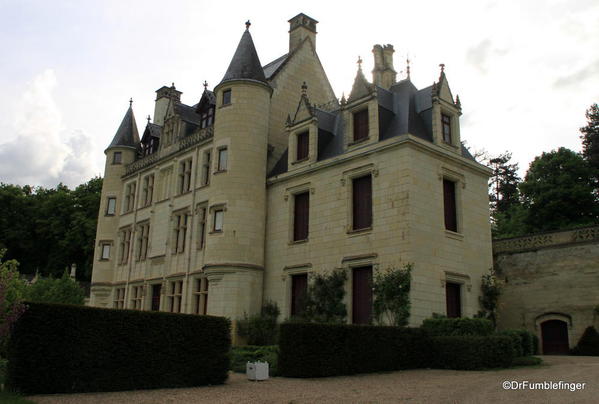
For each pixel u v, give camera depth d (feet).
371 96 80.84
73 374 40.47
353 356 54.34
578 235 81.97
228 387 45.60
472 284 79.41
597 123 148.56
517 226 141.90
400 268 70.44
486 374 52.03
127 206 127.34
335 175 82.84
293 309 85.35
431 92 82.28
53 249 187.52
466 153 90.79
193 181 104.17
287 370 52.49
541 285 84.33
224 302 86.58
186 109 120.57
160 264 108.37
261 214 92.89
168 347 45.57
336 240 80.07
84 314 41.83
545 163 133.49
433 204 75.51
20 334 39.11
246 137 94.02
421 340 61.41
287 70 108.58
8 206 187.73
